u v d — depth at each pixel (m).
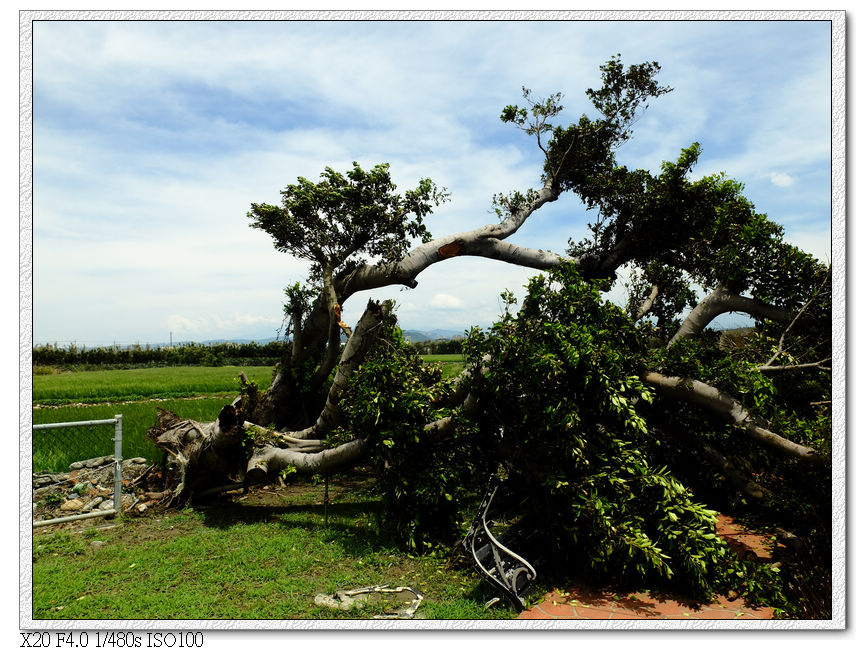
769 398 6.21
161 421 8.91
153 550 6.26
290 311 10.44
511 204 11.92
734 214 8.69
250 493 8.91
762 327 7.99
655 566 4.86
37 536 6.74
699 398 6.21
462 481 7.02
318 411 10.96
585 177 12.13
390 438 6.38
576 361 5.36
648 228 10.38
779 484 6.77
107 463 9.27
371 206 9.23
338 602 4.93
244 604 4.96
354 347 7.75
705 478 7.20
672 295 10.65
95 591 5.23
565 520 5.66
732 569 5.23
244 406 8.48
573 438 5.48
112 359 44.59
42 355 40.03
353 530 6.97
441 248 10.79
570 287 6.09
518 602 4.80
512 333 6.04
